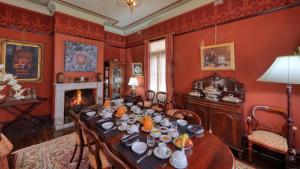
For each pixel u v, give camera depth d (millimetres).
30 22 3689
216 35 3115
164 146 1280
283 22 2311
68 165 2176
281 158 2311
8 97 3271
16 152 2490
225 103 2588
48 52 3969
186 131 1688
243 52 2740
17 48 3514
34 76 3754
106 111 2426
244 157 2465
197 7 3414
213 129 2734
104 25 4898
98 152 1392
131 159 1205
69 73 3986
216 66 3105
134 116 2215
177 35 3879
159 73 4445
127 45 5629
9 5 3414
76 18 4066
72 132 3371
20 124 3580
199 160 1155
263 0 2502
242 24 2750
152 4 3562
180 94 3756
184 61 3729
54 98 3676
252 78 2637
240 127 2436
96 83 4438
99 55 4590
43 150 2564
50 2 3533
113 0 3422
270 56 2441
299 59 1640
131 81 4926
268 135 2230
